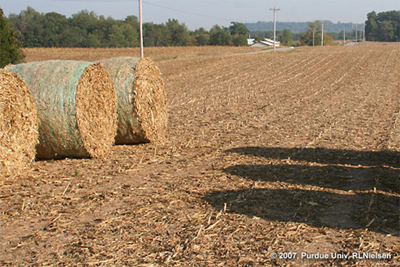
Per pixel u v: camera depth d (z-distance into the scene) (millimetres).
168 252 5082
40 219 6074
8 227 5828
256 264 4816
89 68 8953
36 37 95438
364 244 5258
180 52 64750
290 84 23828
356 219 5977
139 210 6320
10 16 98062
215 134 11531
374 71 30281
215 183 7504
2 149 7801
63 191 7207
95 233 5598
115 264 4840
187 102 17469
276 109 15531
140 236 5496
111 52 62406
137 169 8414
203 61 39156
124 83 9953
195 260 4906
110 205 6562
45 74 8672
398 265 4770
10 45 28438
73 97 8578
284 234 5520
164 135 11164
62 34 95312
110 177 7930
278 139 10891
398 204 6539
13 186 7480
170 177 7906
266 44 128125
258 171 8164
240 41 119000
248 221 5910
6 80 7840
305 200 6660
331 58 42000
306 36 129750
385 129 11898
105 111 9469
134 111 10039
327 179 7672
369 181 7551
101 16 109000
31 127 8336
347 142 10477
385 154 9375
